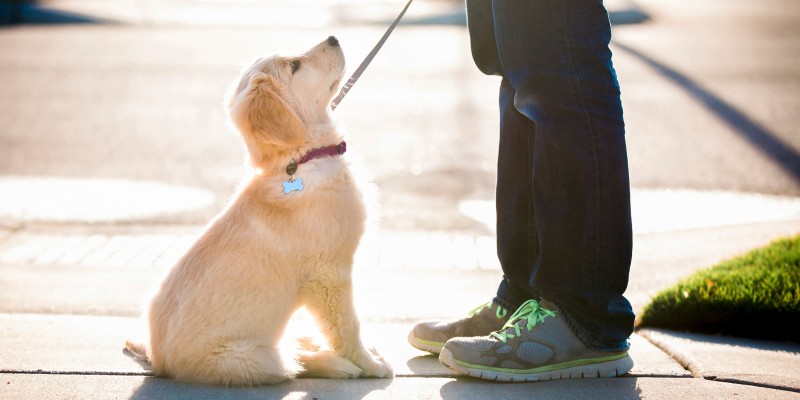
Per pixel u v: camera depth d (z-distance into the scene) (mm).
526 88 5324
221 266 5527
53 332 6586
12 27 32375
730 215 11008
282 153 5793
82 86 20609
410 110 18109
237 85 6094
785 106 17797
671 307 6871
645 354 6082
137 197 12031
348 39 28188
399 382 5547
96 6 37812
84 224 10781
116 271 8898
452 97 19531
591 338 5453
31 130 16266
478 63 6047
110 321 6973
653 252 9430
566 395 5238
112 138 15703
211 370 5418
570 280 5375
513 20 5246
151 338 5691
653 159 14070
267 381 5449
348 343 5754
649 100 18484
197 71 22562
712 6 36531
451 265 9203
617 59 23531
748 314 6668
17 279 8531
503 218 5859
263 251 5566
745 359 5953
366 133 16094
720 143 15031
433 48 26688
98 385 5426
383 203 11805
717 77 20922
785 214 11008
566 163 5258
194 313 5469
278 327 5668
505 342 5469
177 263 5816
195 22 33250
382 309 7516
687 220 10805
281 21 33438
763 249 8227
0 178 13000
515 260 5863
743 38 27359
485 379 5539
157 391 5324
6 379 5516
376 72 22469
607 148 5234
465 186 12711
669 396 5215
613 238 5305
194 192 12336
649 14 33844
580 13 5168
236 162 14094
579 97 5191
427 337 6004
